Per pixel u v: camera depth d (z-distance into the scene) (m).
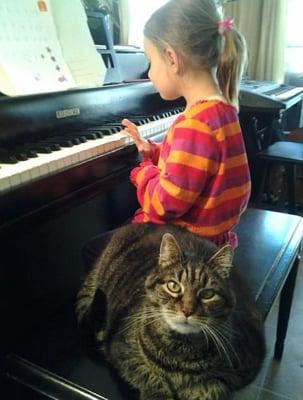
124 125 0.99
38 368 0.66
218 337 0.57
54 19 1.06
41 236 1.04
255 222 1.14
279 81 2.82
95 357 0.68
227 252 0.57
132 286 0.67
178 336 0.56
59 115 0.94
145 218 0.84
